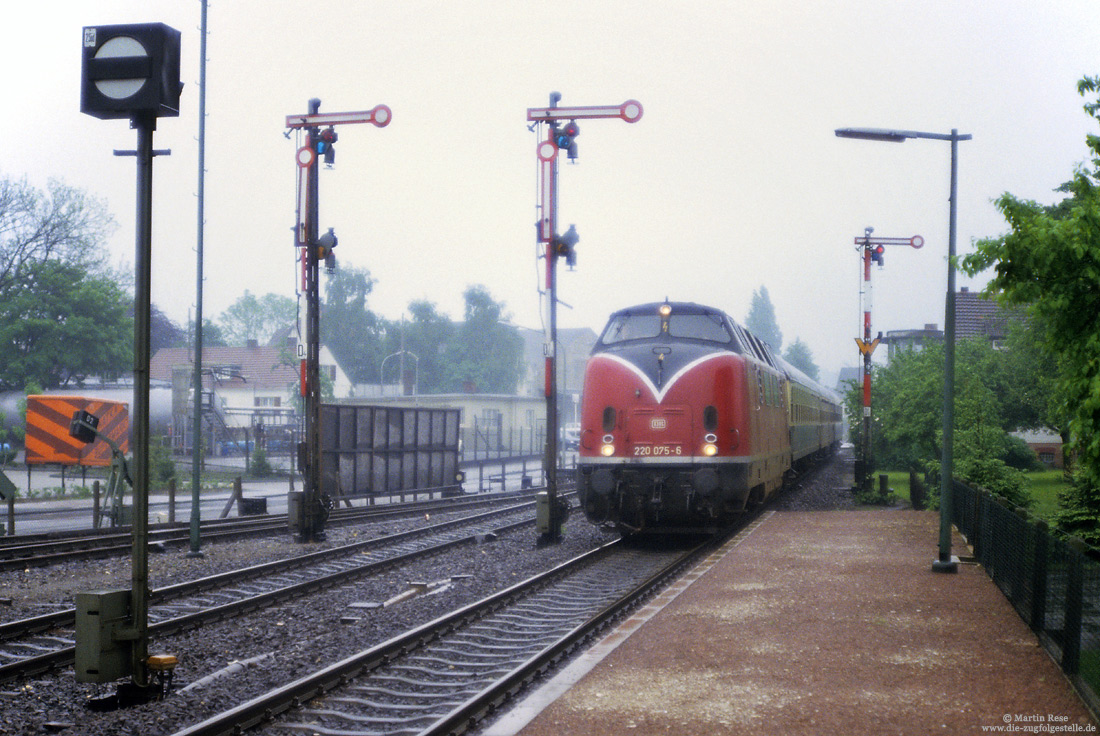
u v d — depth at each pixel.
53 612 11.38
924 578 12.88
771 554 15.27
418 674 8.49
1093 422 7.52
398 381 93.25
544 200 17.23
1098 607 6.85
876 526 19.56
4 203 52.94
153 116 7.42
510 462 60.31
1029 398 33.97
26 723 7.14
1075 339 7.81
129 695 7.47
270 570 14.53
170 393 51.94
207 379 62.00
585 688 7.41
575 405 83.25
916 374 33.66
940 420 31.00
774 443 20.55
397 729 6.94
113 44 7.29
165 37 7.33
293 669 8.69
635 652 8.62
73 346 54.28
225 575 13.52
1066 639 7.75
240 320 122.94
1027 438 45.81
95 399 33.38
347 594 12.70
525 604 11.73
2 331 52.22
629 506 16.45
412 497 33.81
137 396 7.37
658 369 16.53
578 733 6.31
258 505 24.05
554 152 16.94
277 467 45.22
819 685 7.48
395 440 28.02
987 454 21.59
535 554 16.52
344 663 8.23
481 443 63.88
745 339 18.47
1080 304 7.78
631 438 16.44
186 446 49.44
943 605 10.91
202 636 10.09
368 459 26.50
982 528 14.09
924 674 7.84
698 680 7.62
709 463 16.09
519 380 92.88
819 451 44.00
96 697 7.77
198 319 16.83
